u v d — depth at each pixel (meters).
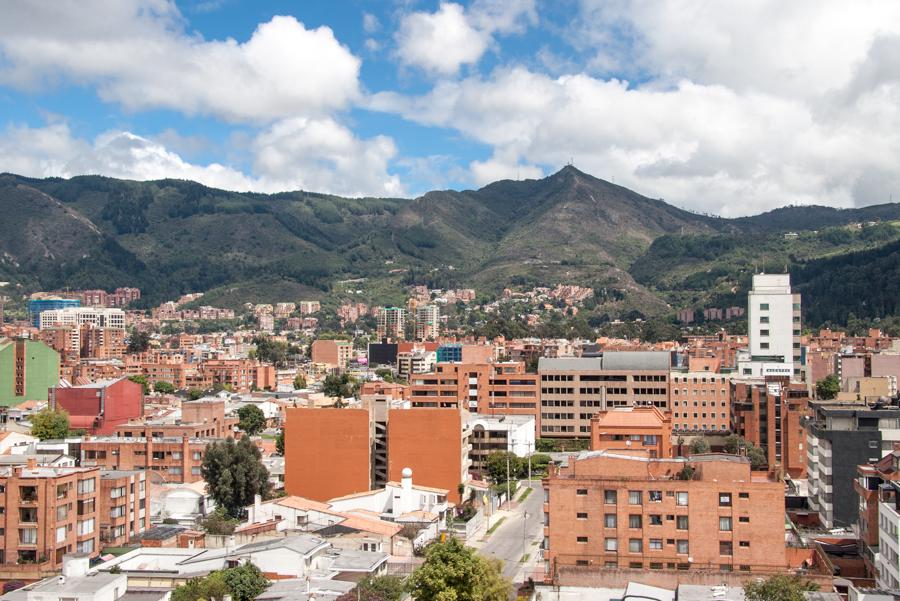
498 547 178.12
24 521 158.00
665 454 195.00
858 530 152.62
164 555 154.75
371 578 135.62
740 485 130.12
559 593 125.19
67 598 121.12
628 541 132.38
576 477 135.12
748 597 111.25
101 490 175.62
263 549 142.38
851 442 170.88
